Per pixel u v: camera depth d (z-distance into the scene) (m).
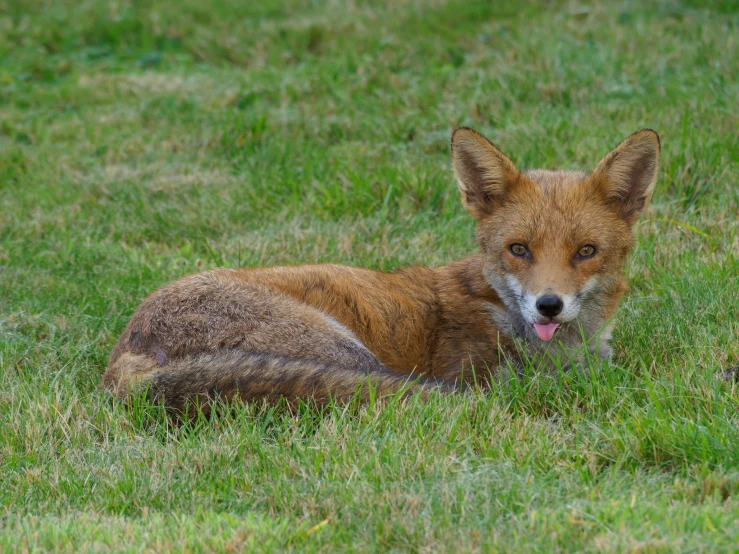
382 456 8.15
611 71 19.55
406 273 11.21
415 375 10.04
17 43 26.69
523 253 9.86
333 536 6.97
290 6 27.66
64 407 9.46
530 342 10.46
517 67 20.42
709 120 16.44
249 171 17.52
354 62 22.00
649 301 11.90
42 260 14.66
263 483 7.98
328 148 18.25
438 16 24.73
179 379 9.17
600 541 6.45
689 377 9.35
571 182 10.26
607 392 9.21
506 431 8.66
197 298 9.91
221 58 25.22
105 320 12.46
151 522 7.18
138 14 27.88
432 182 15.77
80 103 22.84
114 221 16.22
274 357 9.25
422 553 6.65
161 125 20.39
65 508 7.74
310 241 14.57
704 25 21.81
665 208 14.25
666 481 7.60
